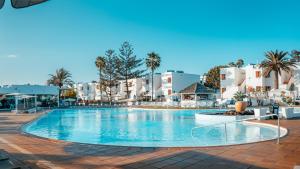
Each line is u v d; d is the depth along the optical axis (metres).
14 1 3.82
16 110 26.67
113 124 20.00
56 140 9.62
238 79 48.00
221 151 7.51
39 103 39.88
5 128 13.79
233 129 15.34
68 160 6.67
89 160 6.67
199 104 36.22
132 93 61.16
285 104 35.12
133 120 22.81
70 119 24.20
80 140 12.98
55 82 65.06
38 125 18.72
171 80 51.84
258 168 5.85
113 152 7.54
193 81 55.91
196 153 7.28
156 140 12.72
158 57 56.75
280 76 45.12
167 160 6.58
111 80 58.31
